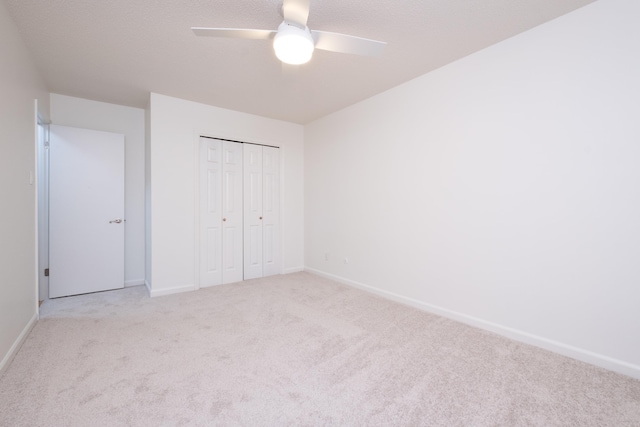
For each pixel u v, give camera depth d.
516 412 1.45
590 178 1.89
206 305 3.00
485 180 2.39
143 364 1.87
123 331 2.37
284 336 2.29
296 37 1.59
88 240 3.42
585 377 1.75
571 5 1.87
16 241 2.06
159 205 3.31
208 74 2.80
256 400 1.54
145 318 2.65
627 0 1.73
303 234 4.57
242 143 4.00
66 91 3.20
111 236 3.55
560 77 1.99
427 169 2.82
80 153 3.37
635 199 1.73
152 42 2.25
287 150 4.38
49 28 2.07
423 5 1.85
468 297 2.52
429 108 2.79
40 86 2.78
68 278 3.30
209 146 3.71
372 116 3.38
